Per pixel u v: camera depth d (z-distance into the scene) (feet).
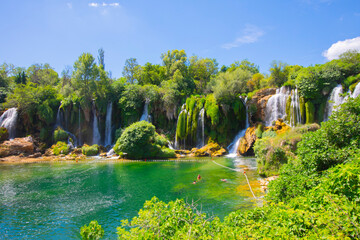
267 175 66.64
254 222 18.20
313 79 121.70
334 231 14.08
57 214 43.45
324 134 28.40
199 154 127.03
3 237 35.14
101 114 163.02
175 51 241.55
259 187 56.90
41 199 52.21
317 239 13.71
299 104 124.77
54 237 35.12
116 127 169.48
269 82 158.20
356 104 27.53
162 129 160.97
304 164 28.94
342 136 26.96
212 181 65.67
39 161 112.68
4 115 144.97
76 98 155.74
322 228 14.85
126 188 60.59
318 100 120.98
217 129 143.43
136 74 247.50
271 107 134.21
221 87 142.61
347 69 119.14
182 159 115.96
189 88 193.16
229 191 54.90
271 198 29.53
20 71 237.45
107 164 101.81
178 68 217.15
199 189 57.77
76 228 37.88
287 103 128.47
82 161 111.96
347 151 25.46
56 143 140.87
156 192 56.39
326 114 118.52
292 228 15.87
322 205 17.57
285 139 67.36
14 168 92.89
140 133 118.93
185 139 147.43
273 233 15.60
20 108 145.79
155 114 165.27
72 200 51.31
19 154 123.75
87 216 42.50
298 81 126.31
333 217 14.80
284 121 128.16
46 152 130.11
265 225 16.92
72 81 164.35
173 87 171.22
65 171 85.35
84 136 157.28
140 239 18.02
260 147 72.08
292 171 29.81
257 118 141.08
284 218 17.15
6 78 211.20
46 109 146.92
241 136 138.72
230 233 16.66
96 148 134.41
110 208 46.29
